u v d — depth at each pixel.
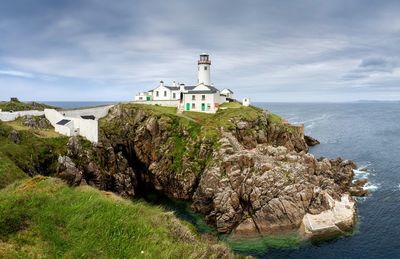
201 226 57.75
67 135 73.19
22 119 78.31
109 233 18.16
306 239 51.44
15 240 16.52
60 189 24.38
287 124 106.38
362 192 69.81
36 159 61.47
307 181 59.44
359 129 191.00
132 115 86.88
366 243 50.06
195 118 88.62
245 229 55.19
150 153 81.19
